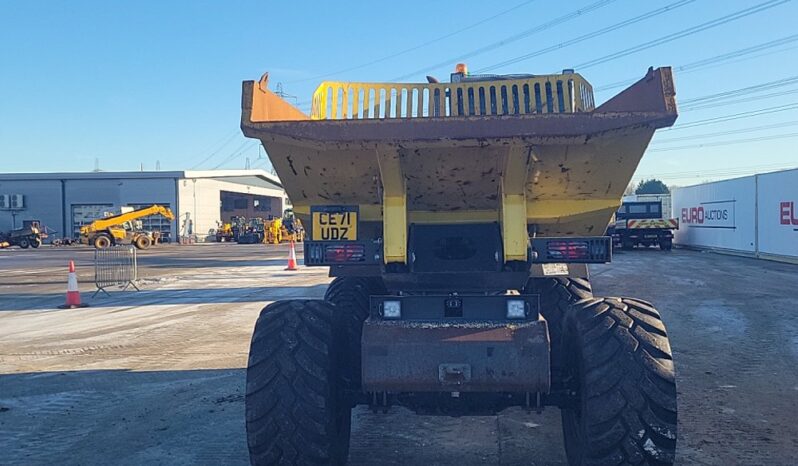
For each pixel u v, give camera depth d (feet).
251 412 13.46
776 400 21.72
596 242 14.76
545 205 15.85
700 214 109.29
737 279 59.82
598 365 13.09
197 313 42.57
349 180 15.48
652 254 98.43
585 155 14.16
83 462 17.03
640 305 14.47
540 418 20.36
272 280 63.62
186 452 17.62
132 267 58.08
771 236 83.46
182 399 22.67
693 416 20.04
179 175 187.83
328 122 13.44
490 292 15.71
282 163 15.16
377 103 19.03
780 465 16.28
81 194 190.90
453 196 15.56
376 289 21.38
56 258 113.09
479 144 13.42
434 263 15.35
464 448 17.89
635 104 14.21
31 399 22.97
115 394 23.49
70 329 37.55
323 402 13.42
